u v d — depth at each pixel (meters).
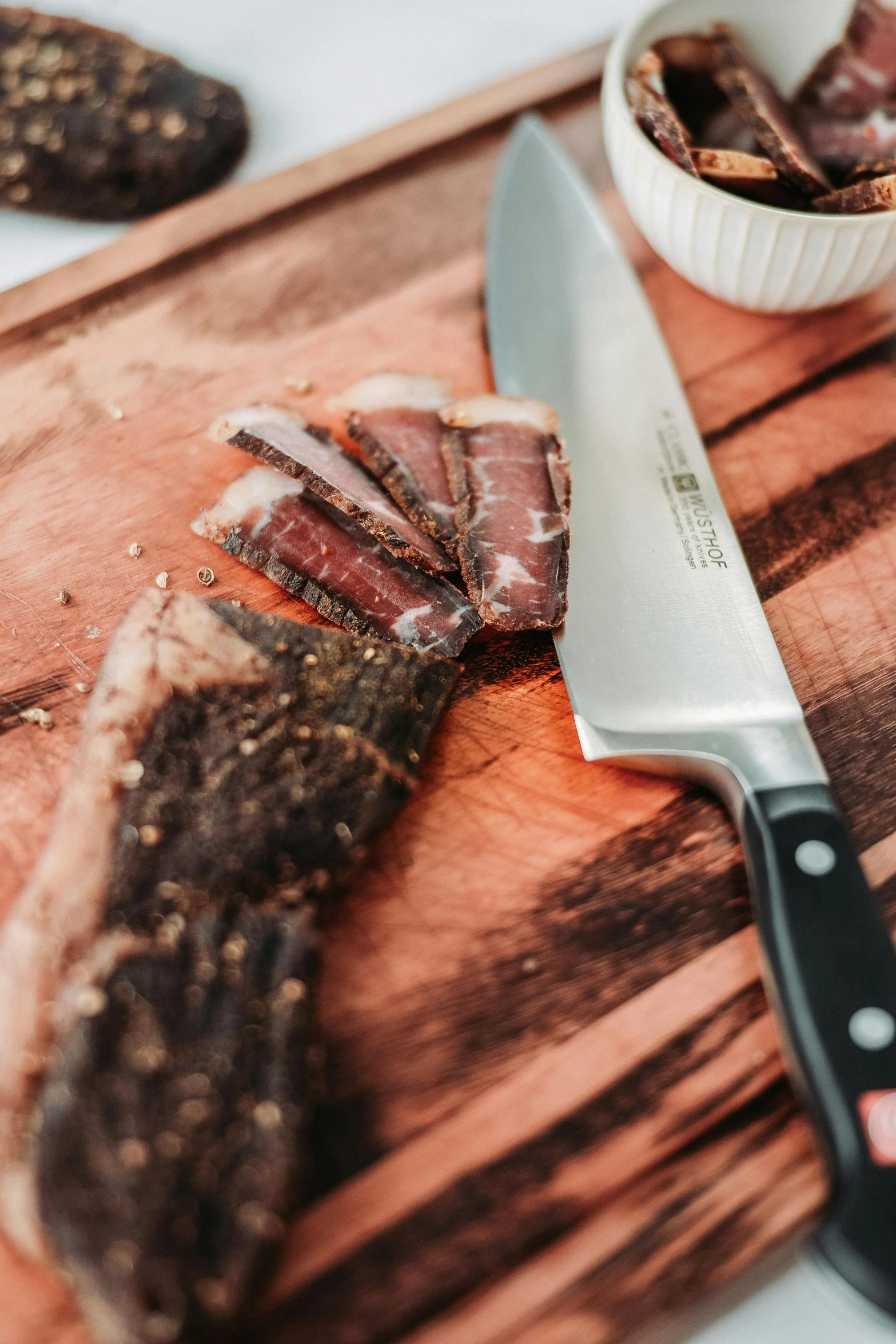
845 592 0.38
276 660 0.34
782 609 0.37
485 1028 0.32
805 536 0.38
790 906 0.32
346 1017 0.32
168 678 0.34
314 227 0.43
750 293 0.40
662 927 0.33
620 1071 0.32
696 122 0.42
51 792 0.34
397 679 0.35
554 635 0.36
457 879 0.34
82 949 0.31
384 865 0.34
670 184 0.38
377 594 0.36
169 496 0.38
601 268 0.42
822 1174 0.31
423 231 0.43
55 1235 0.28
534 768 0.35
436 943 0.33
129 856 0.32
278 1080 0.30
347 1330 0.29
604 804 0.35
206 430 0.39
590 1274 0.30
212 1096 0.30
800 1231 0.30
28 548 0.37
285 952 0.31
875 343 0.42
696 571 0.37
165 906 0.31
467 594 0.37
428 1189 0.31
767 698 0.35
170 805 0.33
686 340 0.42
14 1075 0.30
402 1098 0.31
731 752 0.34
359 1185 0.30
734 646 0.36
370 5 0.50
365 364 0.41
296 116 0.47
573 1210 0.30
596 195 0.45
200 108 0.44
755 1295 0.31
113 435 0.39
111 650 0.34
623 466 0.39
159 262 0.42
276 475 0.38
